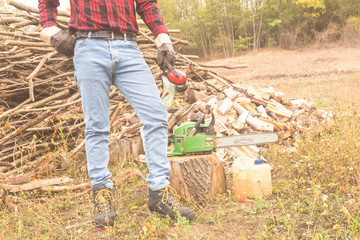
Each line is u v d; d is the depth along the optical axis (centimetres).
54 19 213
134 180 300
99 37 201
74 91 465
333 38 2572
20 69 452
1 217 242
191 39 3434
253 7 3123
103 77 206
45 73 448
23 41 432
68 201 271
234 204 250
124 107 469
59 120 364
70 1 211
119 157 371
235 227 212
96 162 220
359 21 2430
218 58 3172
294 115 461
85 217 245
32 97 359
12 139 367
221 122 403
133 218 235
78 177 334
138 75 212
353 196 240
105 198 222
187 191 249
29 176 287
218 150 367
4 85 409
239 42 3114
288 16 2862
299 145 355
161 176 217
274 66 1948
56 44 205
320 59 1964
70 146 396
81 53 203
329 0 2806
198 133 261
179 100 512
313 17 2809
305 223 209
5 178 279
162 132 216
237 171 260
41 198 268
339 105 664
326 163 300
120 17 205
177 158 254
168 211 219
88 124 214
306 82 1155
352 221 195
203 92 530
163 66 226
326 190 261
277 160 341
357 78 1093
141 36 571
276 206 235
